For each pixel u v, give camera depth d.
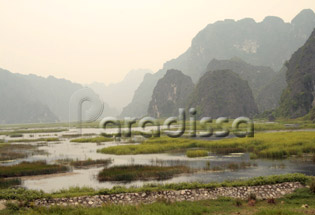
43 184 22.11
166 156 36.19
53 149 47.72
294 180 17.53
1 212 13.74
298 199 15.72
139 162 31.58
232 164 28.56
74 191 17.89
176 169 25.94
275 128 81.88
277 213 12.54
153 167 26.72
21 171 26.22
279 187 16.91
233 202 15.34
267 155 33.31
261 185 17.06
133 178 23.14
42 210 13.94
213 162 30.58
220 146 42.75
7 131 125.31
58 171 27.08
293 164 28.16
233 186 17.02
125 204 14.79
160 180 22.16
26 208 14.58
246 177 22.44
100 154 39.84
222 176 23.22
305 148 35.53
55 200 15.30
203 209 13.81
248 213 13.28
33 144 57.59
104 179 23.11
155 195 16.05
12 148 50.16
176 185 17.11
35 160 35.31
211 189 16.66
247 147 40.38
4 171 26.23
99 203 15.30
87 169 28.20
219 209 14.16
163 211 13.21
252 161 30.70
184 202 15.30
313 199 15.55
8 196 15.55
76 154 40.50
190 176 23.44
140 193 16.03
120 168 26.42
